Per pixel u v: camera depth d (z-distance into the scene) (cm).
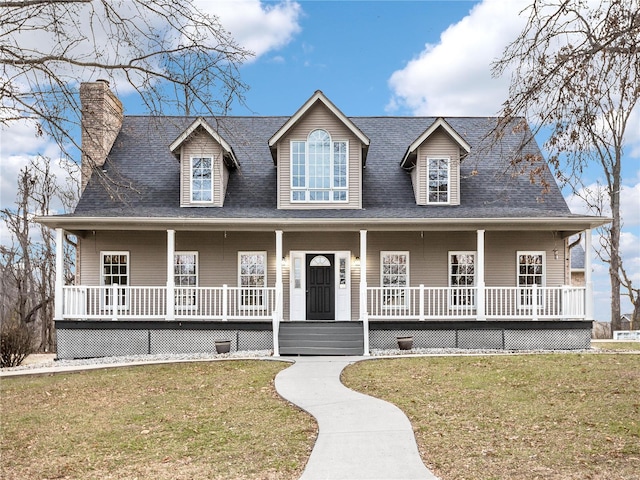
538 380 1020
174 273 1794
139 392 1016
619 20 588
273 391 986
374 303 1816
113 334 1598
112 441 719
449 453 628
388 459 604
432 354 1436
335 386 1020
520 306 1672
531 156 731
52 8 615
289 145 1819
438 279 1833
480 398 893
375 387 1007
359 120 2205
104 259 1828
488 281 1827
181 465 616
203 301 1819
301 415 812
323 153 1823
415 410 826
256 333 1598
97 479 584
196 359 1403
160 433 747
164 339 1600
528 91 667
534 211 1725
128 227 1634
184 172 1823
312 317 1822
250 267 1845
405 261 1842
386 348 1609
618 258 2753
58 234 1614
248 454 645
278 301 1631
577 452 619
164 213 1694
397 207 1817
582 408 807
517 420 758
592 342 2020
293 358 1406
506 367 1169
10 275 2989
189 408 884
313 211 1767
